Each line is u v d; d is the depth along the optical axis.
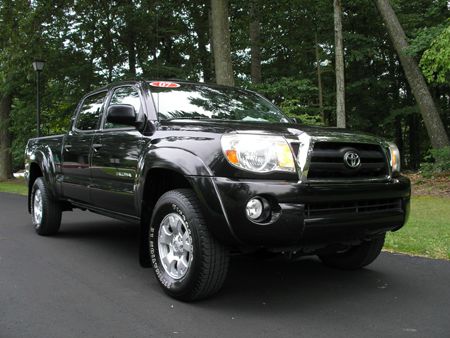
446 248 6.05
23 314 3.82
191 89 5.39
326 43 22.69
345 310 3.90
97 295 4.30
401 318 3.71
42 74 20.72
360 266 5.07
